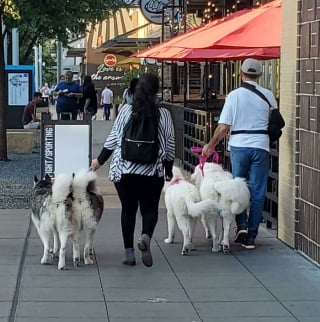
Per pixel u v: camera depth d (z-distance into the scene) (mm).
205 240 10688
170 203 10094
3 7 16391
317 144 9461
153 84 9266
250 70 10172
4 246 10289
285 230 10492
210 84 25906
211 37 11758
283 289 8711
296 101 10070
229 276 9141
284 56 10516
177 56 16328
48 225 9391
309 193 9711
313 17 9586
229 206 9891
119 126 9305
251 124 10164
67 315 7953
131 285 8820
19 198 13539
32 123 22531
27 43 32125
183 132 17859
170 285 8828
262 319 7875
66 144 12758
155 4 25203
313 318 7906
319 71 9406
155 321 7824
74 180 9273
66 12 17312
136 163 9203
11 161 18812
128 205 9430
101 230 11148
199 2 21984
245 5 21188
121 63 38062
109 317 7910
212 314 8000
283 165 10516
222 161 14359
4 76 18359
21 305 8203
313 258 9625
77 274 9172
